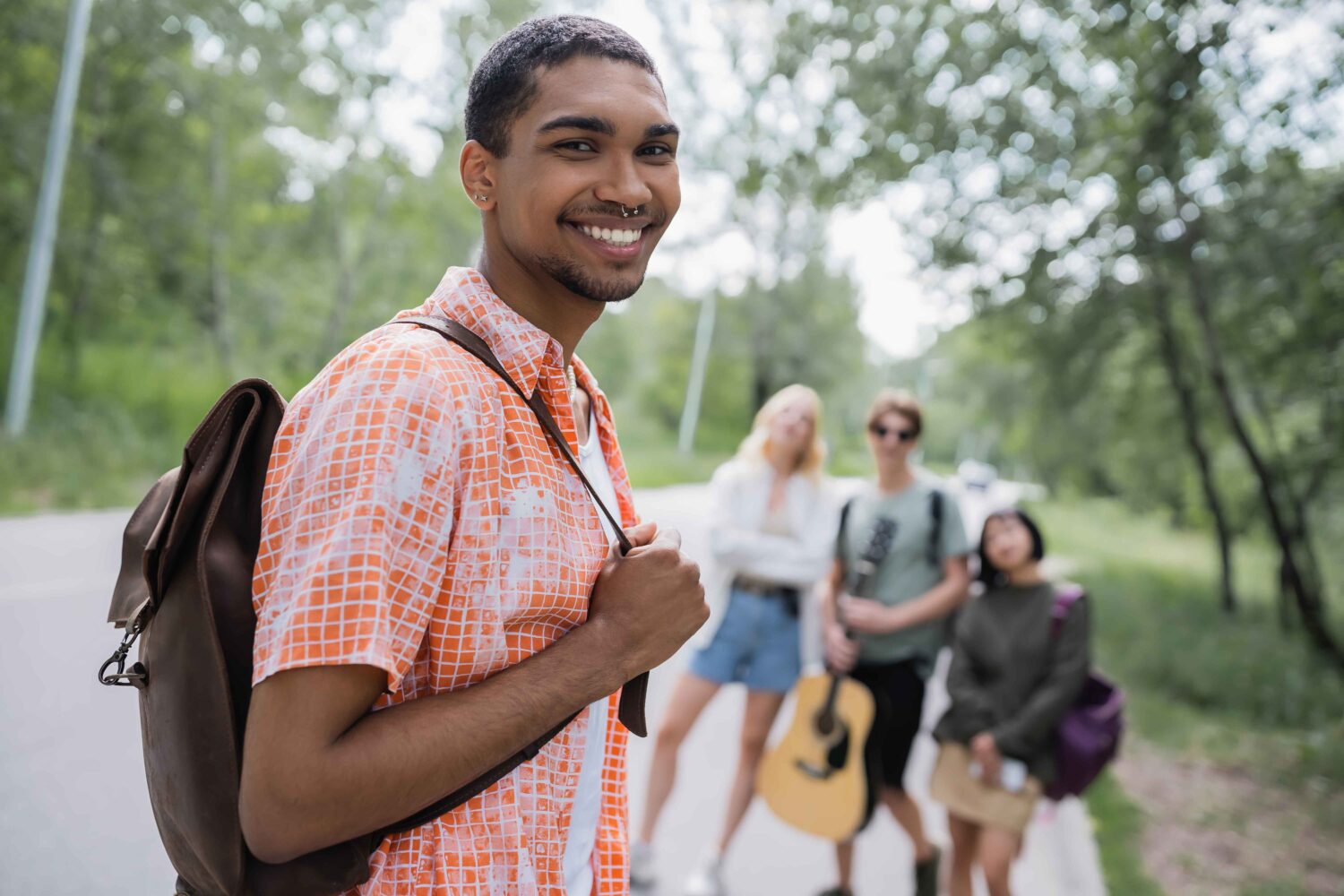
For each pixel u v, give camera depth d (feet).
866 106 25.32
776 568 12.64
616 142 3.47
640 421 131.03
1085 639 10.77
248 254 66.90
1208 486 39.37
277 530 2.92
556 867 3.36
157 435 46.60
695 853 13.57
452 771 2.91
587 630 3.29
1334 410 27.55
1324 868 14.14
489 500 3.06
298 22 54.13
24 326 39.45
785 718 20.11
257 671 2.73
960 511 12.35
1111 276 31.17
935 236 30.30
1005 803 10.66
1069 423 46.39
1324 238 21.99
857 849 14.08
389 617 2.77
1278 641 32.63
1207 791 17.48
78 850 11.93
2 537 27.66
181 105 54.70
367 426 2.84
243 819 2.74
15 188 50.78
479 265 3.83
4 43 48.57
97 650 18.93
